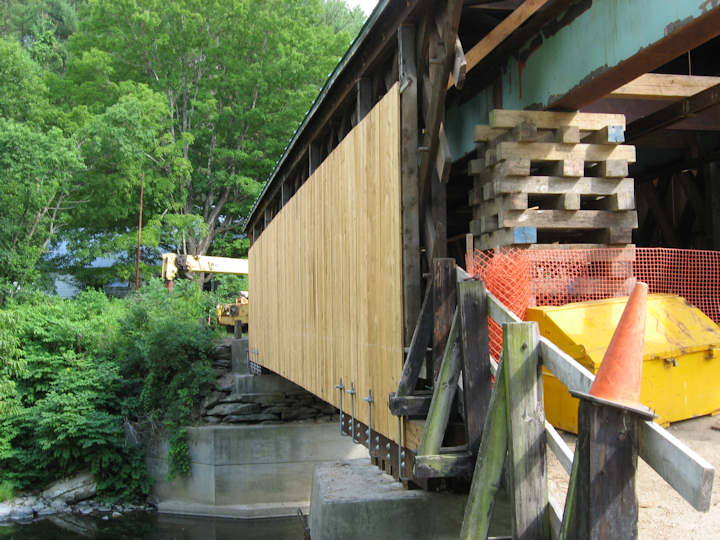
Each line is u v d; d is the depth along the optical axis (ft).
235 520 50.75
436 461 12.44
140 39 110.93
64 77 113.19
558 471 14.55
